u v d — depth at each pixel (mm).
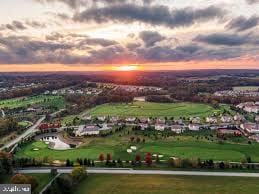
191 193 191000
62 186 190375
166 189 196625
